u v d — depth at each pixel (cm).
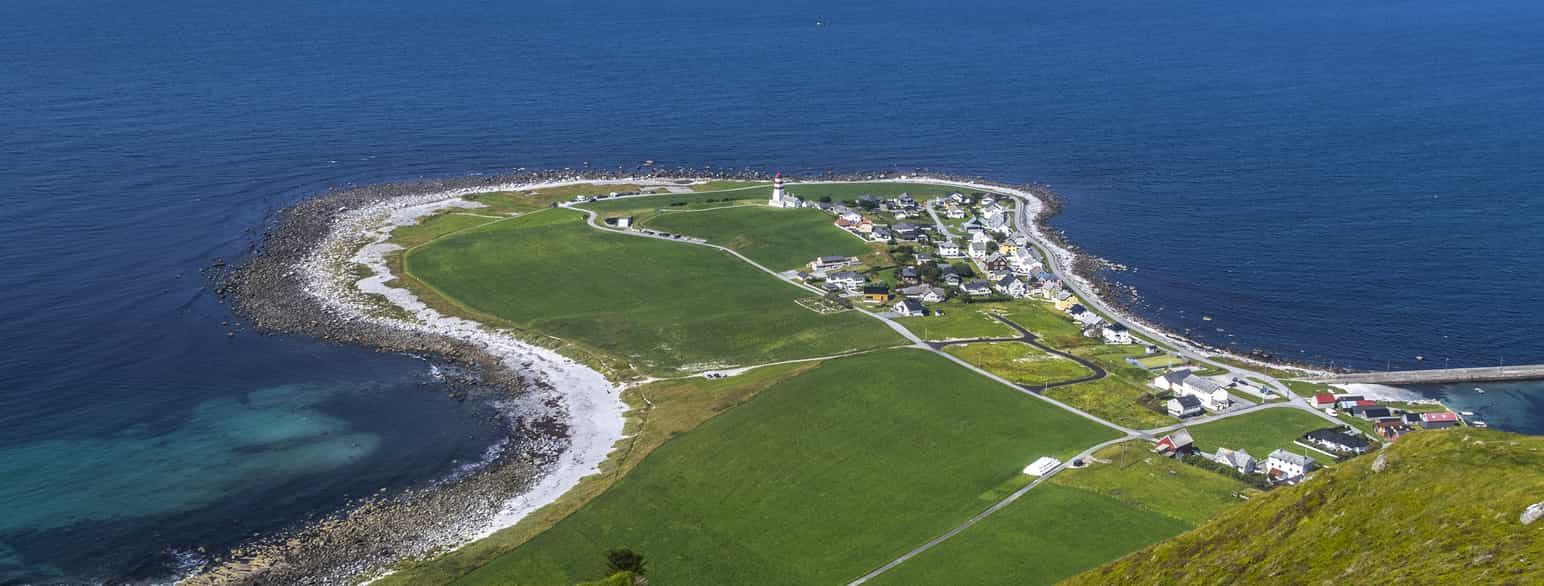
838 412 19950
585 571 15438
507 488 17800
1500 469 11869
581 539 16238
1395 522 11775
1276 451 17912
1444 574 10462
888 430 19325
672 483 17800
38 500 17225
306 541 16275
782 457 18525
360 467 18450
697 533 16425
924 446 18788
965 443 18838
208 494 17525
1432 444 12912
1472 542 10900
